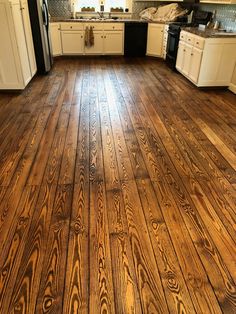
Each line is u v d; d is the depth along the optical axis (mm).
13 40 3732
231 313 1346
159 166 2512
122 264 1582
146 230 1815
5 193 2113
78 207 1992
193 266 1579
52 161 2533
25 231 1779
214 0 4570
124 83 4828
